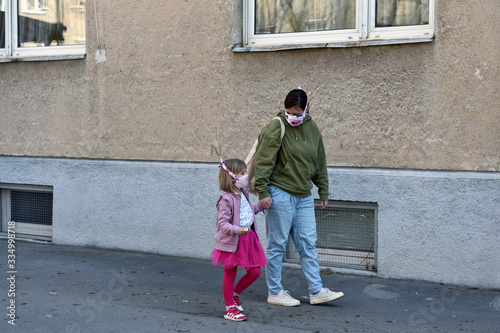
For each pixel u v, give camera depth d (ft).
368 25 18.74
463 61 17.10
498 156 16.87
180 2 21.01
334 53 18.70
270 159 15.17
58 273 19.22
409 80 17.78
